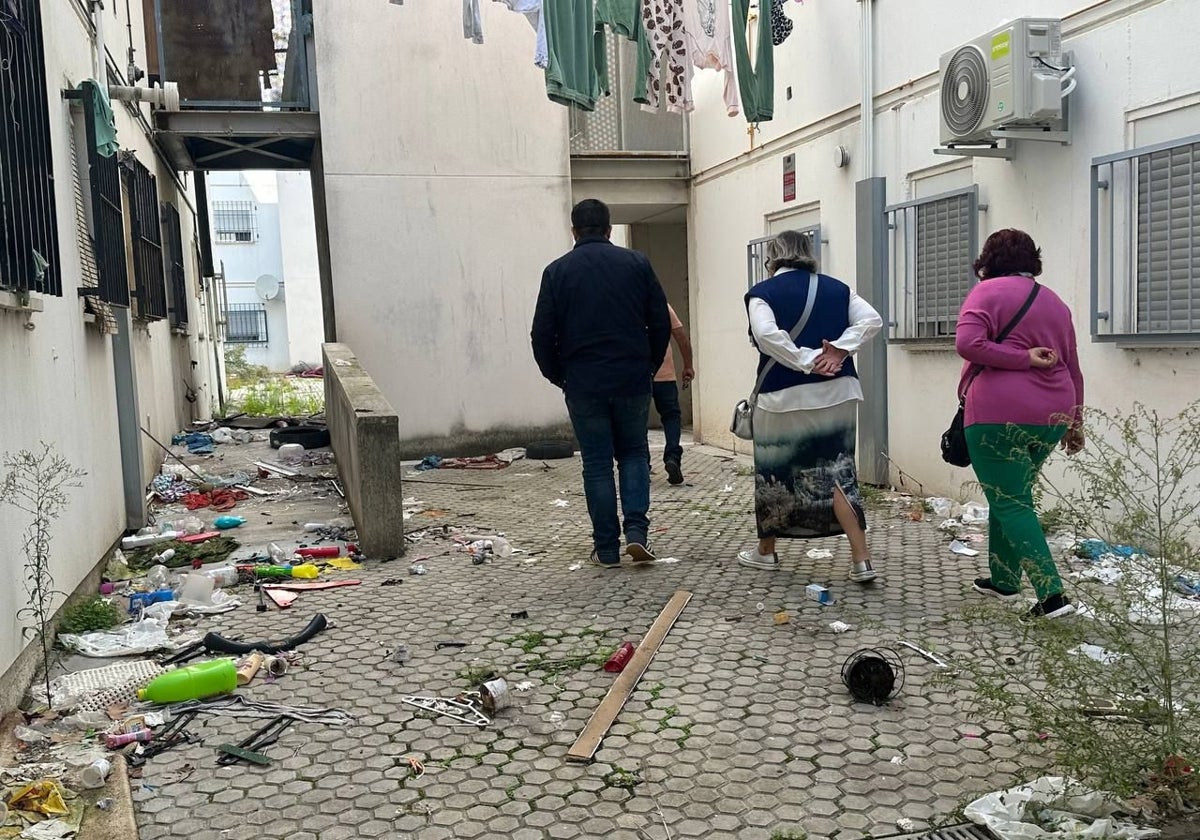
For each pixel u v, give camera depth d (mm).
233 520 6895
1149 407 5164
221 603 4957
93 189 5840
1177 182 4883
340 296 10156
